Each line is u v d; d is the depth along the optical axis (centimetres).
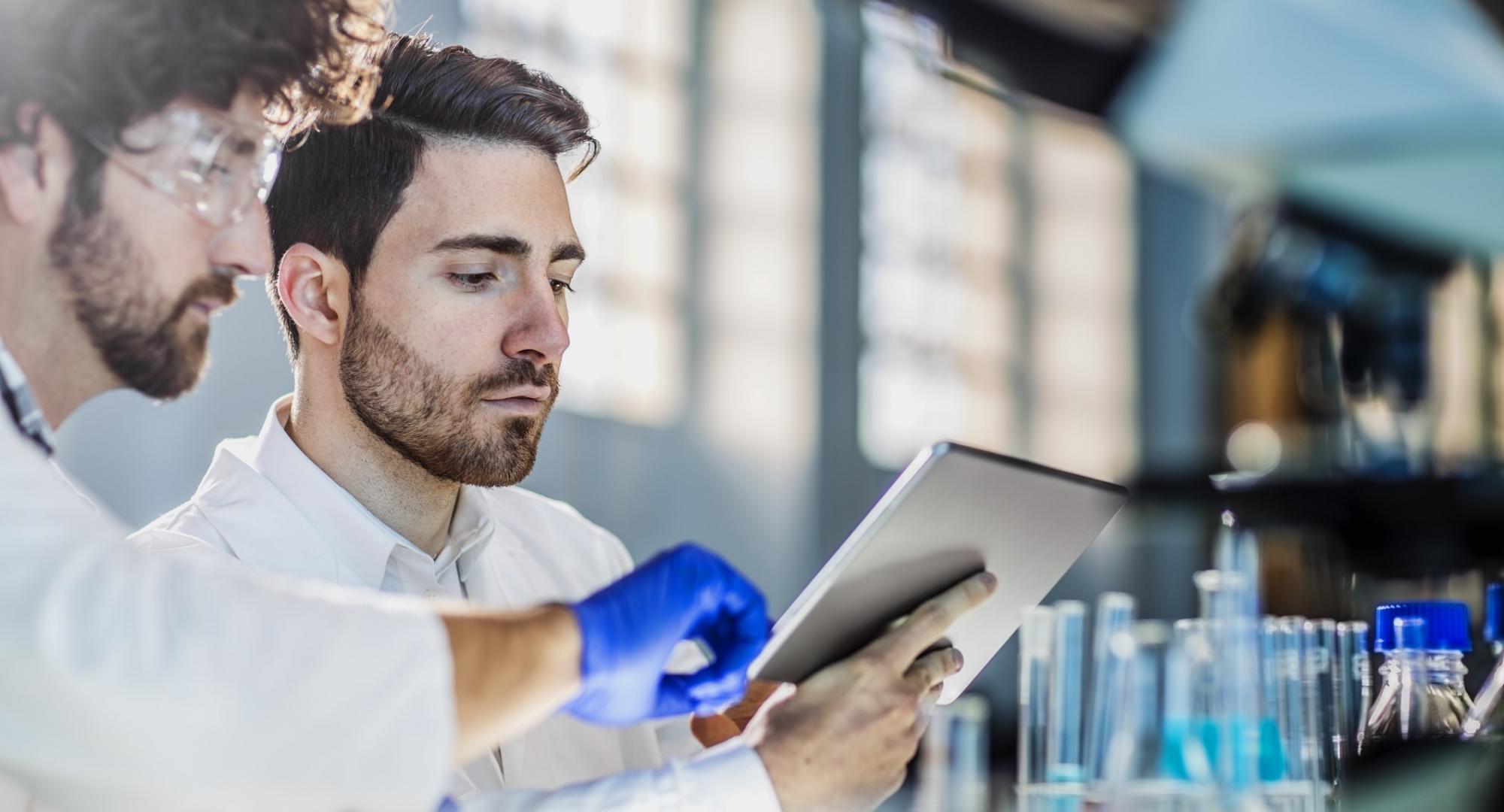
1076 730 147
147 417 380
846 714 110
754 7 643
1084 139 794
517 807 108
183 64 90
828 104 660
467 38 528
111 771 80
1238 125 258
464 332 133
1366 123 248
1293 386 753
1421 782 116
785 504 632
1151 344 816
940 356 734
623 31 600
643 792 107
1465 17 232
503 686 90
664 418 608
